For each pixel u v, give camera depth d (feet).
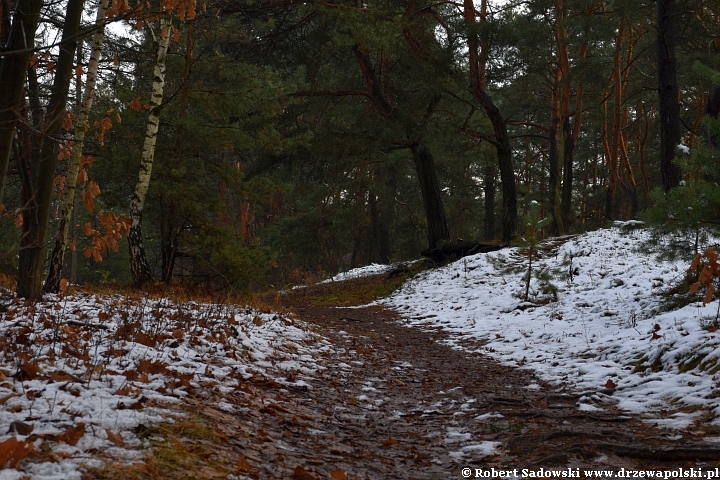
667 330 29.66
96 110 46.44
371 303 67.97
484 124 86.89
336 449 15.43
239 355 24.26
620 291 44.96
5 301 27.04
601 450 15.29
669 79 60.75
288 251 115.85
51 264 33.32
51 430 11.71
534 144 155.22
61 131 28.63
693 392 20.75
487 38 74.18
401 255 139.85
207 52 72.79
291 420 17.20
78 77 27.89
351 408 20.63
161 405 14.98
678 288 37.27
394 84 83.66
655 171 138.51
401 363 31.32
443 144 88.22
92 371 16.14
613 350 29.96
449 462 15.37
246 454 13.25
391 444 16.69
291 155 79.71
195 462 11.80
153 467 10.88
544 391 24.99
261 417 16.84
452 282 65.92
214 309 34.88
